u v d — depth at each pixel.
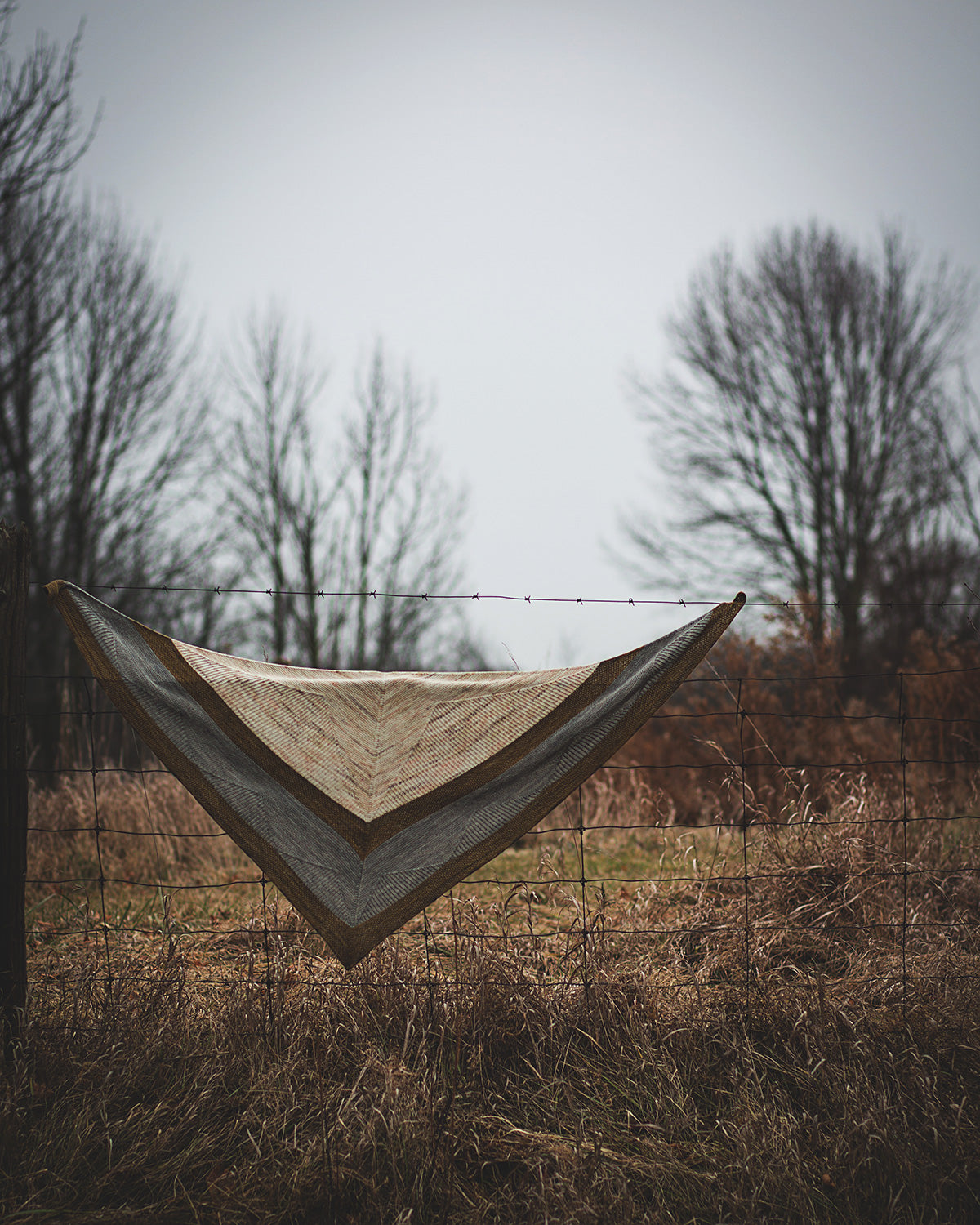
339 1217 2.21
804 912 3.84
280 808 2.71
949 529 16.17
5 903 2.78
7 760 2.78
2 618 2.77
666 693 2.69
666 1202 2.27
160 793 6.31
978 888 4.07
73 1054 2.73
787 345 19.16
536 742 2.73
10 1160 2.32
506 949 3.30
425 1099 2.52
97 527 13.70
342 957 2.68
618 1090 2.70
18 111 10.84
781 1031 2.93
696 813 7.84
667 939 3.79
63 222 12.66
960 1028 2.89
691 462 20.31
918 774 7.04
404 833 2.71
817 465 18.64
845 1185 2.26
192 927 4.39
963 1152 2.39
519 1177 2.35
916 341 18.19
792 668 8.09
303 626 17.19
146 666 2.73
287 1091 2.58
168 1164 2.35
